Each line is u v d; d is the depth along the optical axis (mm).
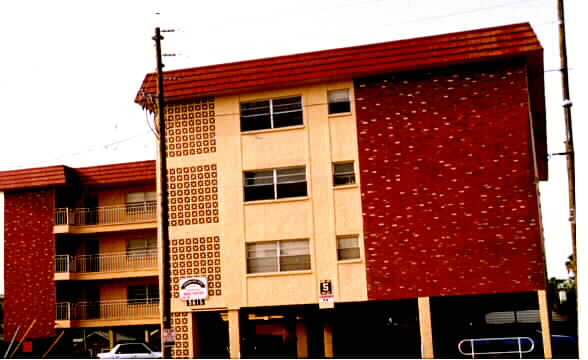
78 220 39875
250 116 27906
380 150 26375
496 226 25094
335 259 26297
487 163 25469
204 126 28125
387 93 26625
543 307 24391
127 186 40188
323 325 31688
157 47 22250
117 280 39469
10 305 39031
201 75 27922
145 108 28672
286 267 26828
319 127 27125
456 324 35156
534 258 24641
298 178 27172
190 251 27609
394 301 28781
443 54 25734
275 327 31828
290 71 27047
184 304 27312
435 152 25906
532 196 25000
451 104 26016
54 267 38875
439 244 25406
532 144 26109
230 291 27031
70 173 39281
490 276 24875
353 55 26609
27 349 38375
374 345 33094
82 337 40000
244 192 27531
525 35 25203
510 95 25625
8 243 39719
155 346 38625
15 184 39375
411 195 25891
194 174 27953
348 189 26562
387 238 25875
